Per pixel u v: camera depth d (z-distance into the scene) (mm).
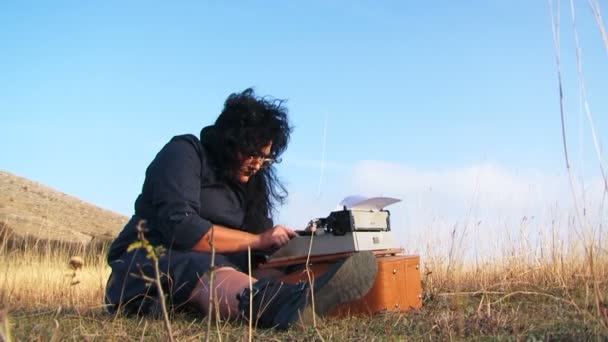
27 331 3186
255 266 3885
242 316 3270
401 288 3736
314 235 3648
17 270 5629
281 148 4035
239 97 3859
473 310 3670
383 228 3889
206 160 3826
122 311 3664
